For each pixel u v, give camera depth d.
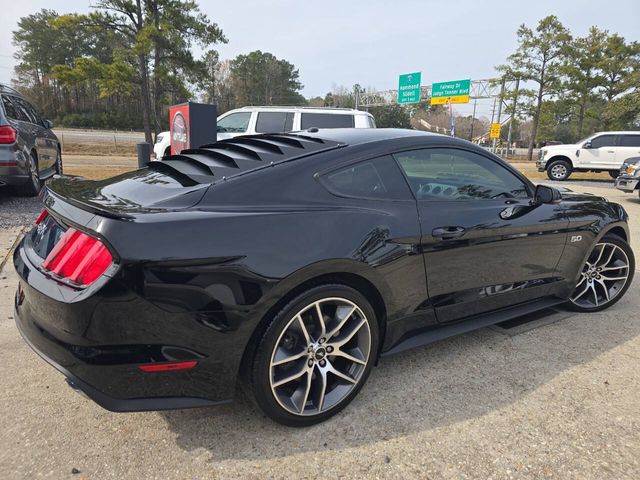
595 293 3.77
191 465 1.96
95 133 47.97
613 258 3.84
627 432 2.23
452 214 2.69
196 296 1.87
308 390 2.19
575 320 3.62
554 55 27.61
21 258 2.29
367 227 2.30
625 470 1.98
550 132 41.06
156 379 1.89
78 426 2.19
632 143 15.75
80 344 1.83
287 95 84.50
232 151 2.62
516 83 29.39
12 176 6.43
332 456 2.04
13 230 5.56
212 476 1.90
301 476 1.92
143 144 8.28
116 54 26.73
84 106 71.56
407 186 2.62
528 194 3.22
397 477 1.92
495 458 2.04
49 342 1.92
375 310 2.51
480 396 2.53
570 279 3.50
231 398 2.05
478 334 3.33
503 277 3.02
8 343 2.96
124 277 1.77
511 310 3.22
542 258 3.22
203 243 1.89
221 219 1.98
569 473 1.96
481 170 3.00
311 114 9.65
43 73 70.94
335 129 3.05
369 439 2.16
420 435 2.19
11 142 6.34
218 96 80.62
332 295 2.18
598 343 3.20
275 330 2.04
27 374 2.62
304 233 2.11
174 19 26.16
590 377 2.74
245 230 1.99
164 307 1.83
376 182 2.51
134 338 1.82
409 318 2.60
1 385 2.50
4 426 2.17
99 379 1.83
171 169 2.48
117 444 2.08
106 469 1.92
